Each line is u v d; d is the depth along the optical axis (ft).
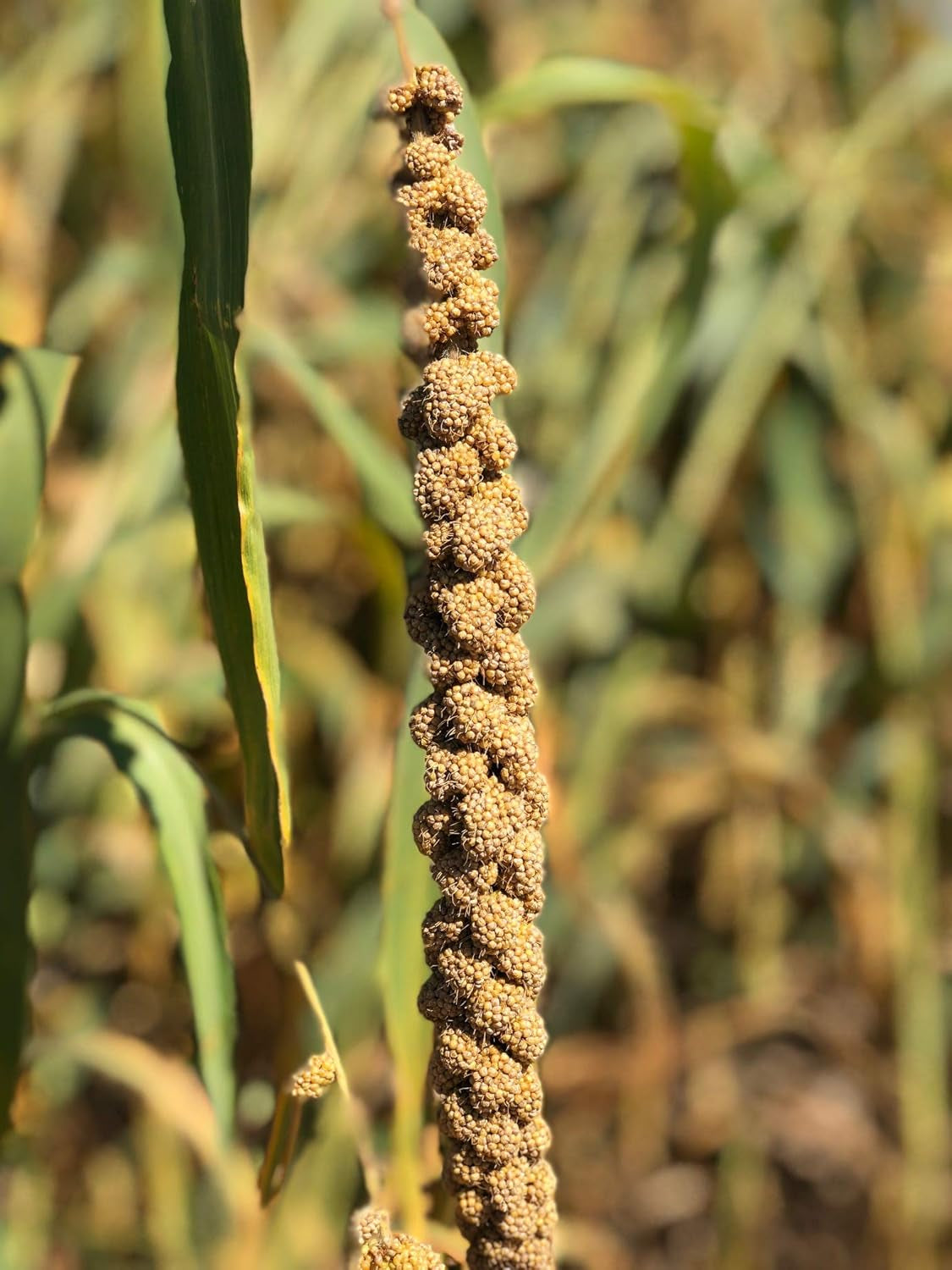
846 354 2.19
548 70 1.45
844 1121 2.37
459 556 0.86
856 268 2.43
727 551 2.44
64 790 1.93
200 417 0.95
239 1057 1.91
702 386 2.22
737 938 2.42
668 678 2.28
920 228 2.50
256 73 2.18
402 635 2.14
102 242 2.32
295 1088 0.98
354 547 2.20
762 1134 2.37
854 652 2.39
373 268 2.37
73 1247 2.03
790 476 2.27
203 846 1.14
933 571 2.29
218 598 0.98
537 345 2.31
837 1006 2.43
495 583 0.87
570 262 2.37
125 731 1.16
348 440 1.34
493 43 2.53
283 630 2.10
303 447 2.27
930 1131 2.20
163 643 1.94
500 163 2.47
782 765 2.20
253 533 0.93
